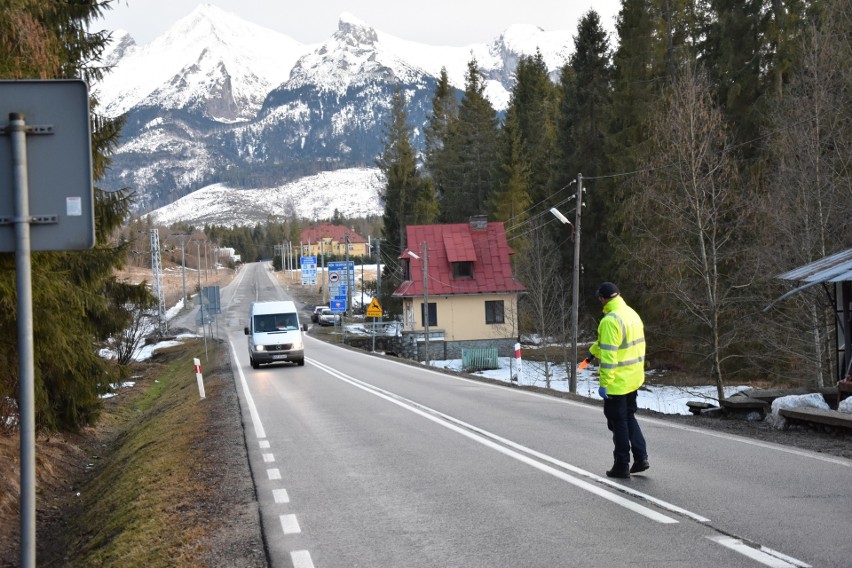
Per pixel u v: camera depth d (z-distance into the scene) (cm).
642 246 3219
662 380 3828
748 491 786
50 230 391
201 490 963
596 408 1609
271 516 791
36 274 1129
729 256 2856
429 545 657
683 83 2923
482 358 5028
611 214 4319
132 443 1736
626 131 4009
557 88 8212
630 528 670
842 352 1773
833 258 1728
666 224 3039
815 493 768
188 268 19212
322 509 811
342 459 1105
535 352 5756
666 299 3266
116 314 1930
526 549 627
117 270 1731
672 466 930
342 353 4541
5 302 1095
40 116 392
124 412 2838
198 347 5912
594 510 739
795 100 2697
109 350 4269
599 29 5256
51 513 1332
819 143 2608
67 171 393
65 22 1490
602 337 872
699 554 588
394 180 8256
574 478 891
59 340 1280
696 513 708
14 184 386
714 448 1045
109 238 1806
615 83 4531
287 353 3297
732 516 692
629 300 3891
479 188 7994
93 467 1770
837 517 677
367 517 766
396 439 1263
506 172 6806
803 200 2620
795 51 3083
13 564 1074
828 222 2603
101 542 928
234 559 657
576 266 3225
